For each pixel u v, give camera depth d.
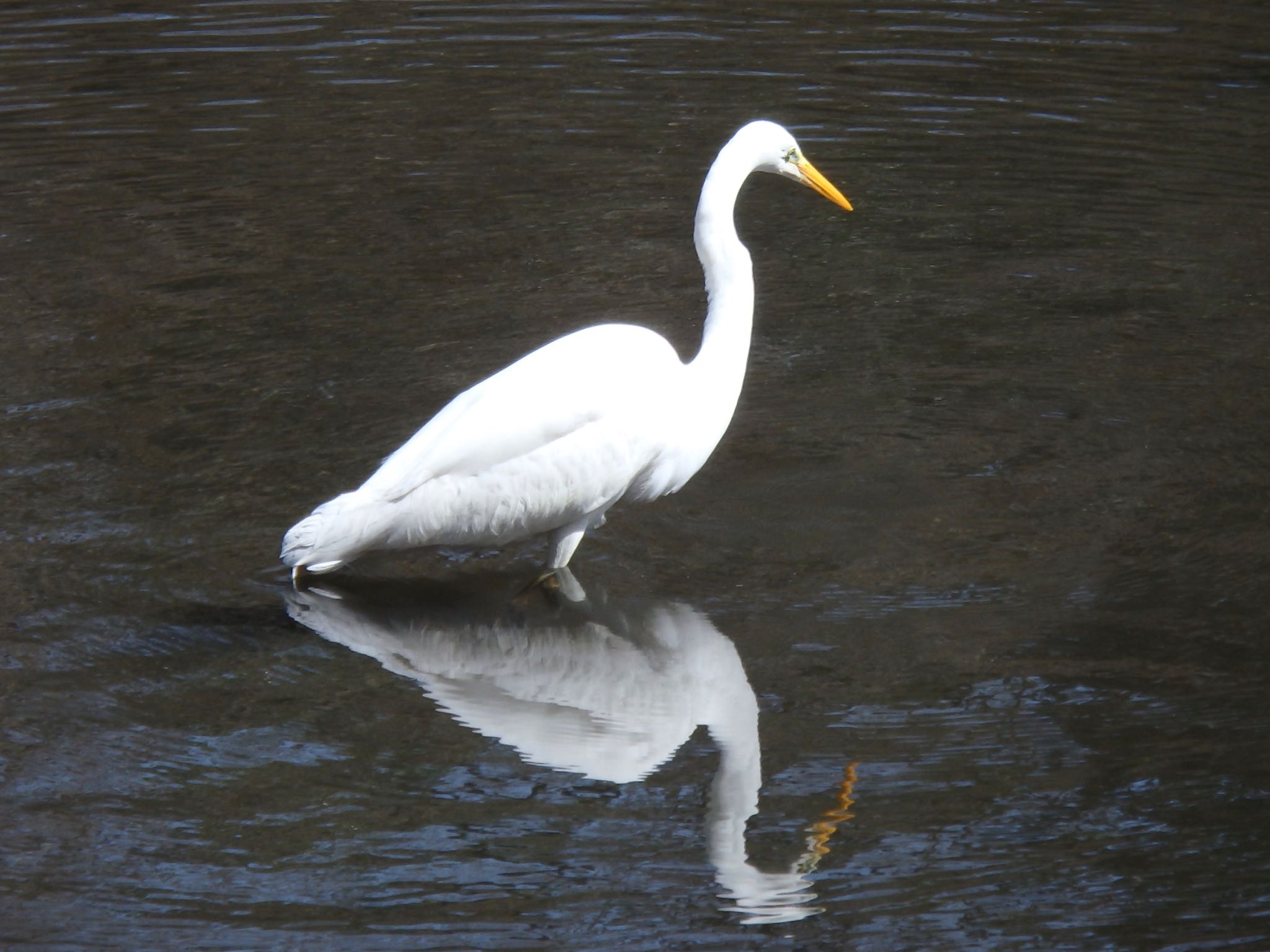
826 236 17.27
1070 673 9.63
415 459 10.80
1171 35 23.08
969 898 7.80
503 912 7.75
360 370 14.20
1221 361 13.99
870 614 10.34
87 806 8.53
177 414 13.31
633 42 23.55
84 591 10.64
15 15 24.88
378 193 18.47
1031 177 18.39
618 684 9.70
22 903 7.79
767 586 10.74
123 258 16.70
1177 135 19.34
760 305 15.60
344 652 10.07
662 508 11.88
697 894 7.86
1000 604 10.40
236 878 7.99
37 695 9.51
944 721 9.22
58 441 12.78
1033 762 8.83
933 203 17.86
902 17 24.33
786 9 24.89
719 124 20.23
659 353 11.03
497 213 17.88
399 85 21.97
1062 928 7.57
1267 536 11.08
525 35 23.94
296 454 12.62
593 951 7.48
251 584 10.84
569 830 8.37
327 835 8.32
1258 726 9.06
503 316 15.33
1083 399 13.38
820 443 12.83
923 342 14.67
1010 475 12.16
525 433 10.52
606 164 19.14
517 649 10.12
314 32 24.19
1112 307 15.22
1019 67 21.92
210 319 15.26
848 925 7.63
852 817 8.43
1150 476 12.03
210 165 19.30
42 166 19.19
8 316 15.24
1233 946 7.42
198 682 9.70
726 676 9.73
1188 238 16.67
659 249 16.86
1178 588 10.49
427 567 11.20
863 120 20.23
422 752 9.03
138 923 7.67
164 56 23.12
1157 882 7.88
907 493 11.95
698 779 8.77
